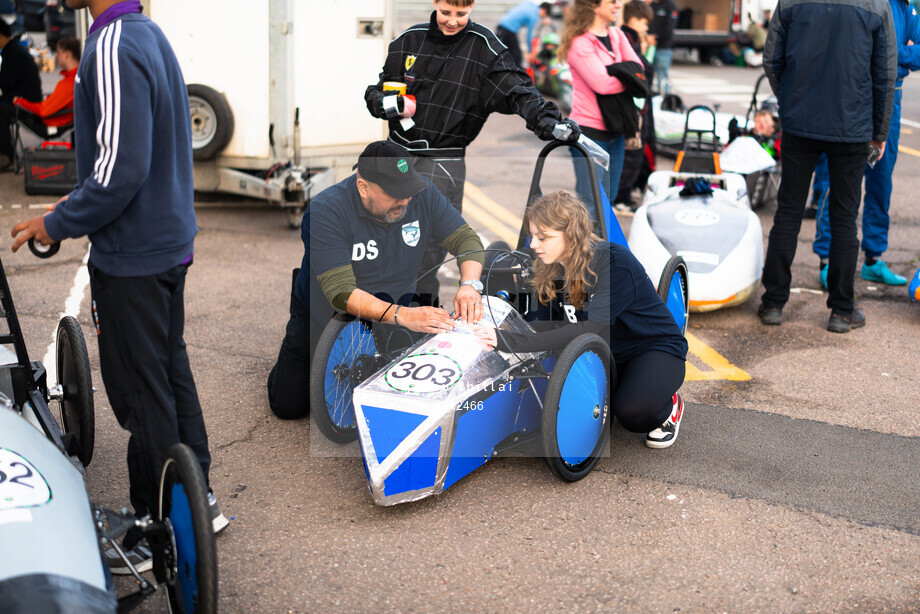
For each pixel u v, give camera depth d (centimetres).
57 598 197
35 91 921
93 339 497
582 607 285
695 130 720
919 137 1145
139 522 251
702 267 536
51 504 226
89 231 265
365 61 736
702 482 363
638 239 561
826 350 508
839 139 494
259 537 320
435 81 445
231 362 474
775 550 317
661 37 1265
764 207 825
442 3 428
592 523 333
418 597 289
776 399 444
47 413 300
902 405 438
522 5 1384
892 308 579
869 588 297
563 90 1247
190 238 284
